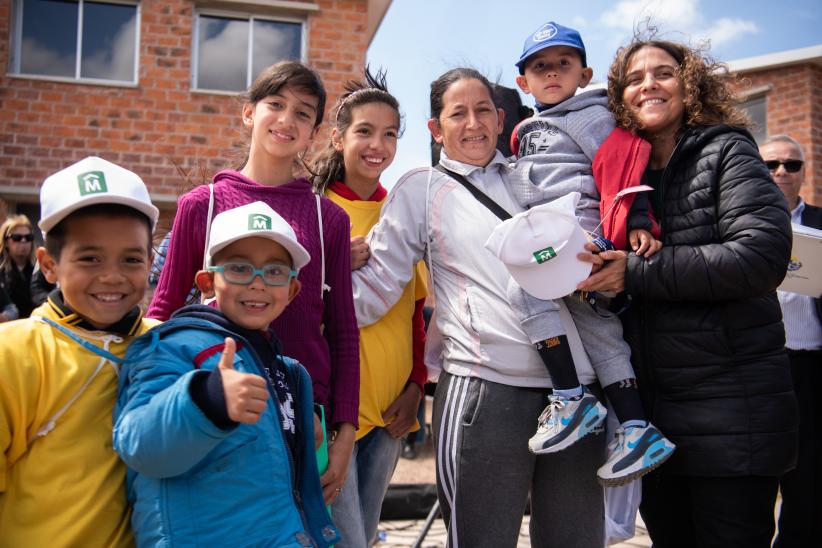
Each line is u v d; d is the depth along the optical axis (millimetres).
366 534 2920
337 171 3293
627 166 2852
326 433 2553
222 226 2047
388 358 2967
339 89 9211
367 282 2852
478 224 2818
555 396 2613
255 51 9273
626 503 3043
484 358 2717
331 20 9281
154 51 8984
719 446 2600
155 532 1779
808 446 4129
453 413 2744
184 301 2453
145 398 1765
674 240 2760
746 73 11477
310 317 2535
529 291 2619
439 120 3037
